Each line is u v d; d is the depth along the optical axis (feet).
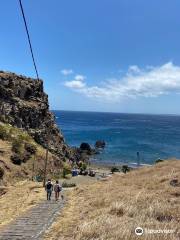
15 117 293.23
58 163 261.65
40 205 115.44
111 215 78.07
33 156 241.76
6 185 190.39
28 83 330.75
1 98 292.61
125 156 462.19
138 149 527.40
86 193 133.39
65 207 107.45
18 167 218.38
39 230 75.61
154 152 505.66
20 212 109.60
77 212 93.76
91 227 65.26
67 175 254.47
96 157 444.96
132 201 91.35
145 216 74.79
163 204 85.25
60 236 68.64
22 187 173.06
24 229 76.74
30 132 297.12
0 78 304.09
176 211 78.79
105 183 157.48
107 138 649.61
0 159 211.00
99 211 84.48
